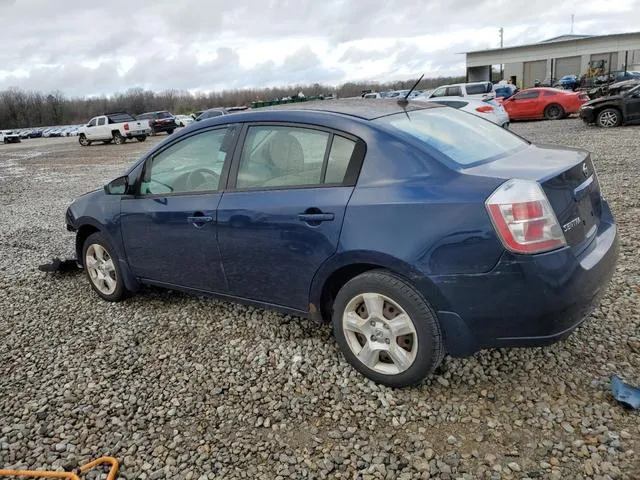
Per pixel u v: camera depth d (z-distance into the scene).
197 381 3.30
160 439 2.78
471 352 2.80
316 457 2.56
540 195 2.57
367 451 2.57
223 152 3.63
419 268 2.72
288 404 2.99
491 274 2.58
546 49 44.34
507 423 2.67
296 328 3.88
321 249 3.05
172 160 3.95
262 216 3.29
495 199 2.56
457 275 2.65
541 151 3.33
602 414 2.66
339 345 3.21
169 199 3.90
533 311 2.58
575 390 2.87
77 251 4.94
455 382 3.05
